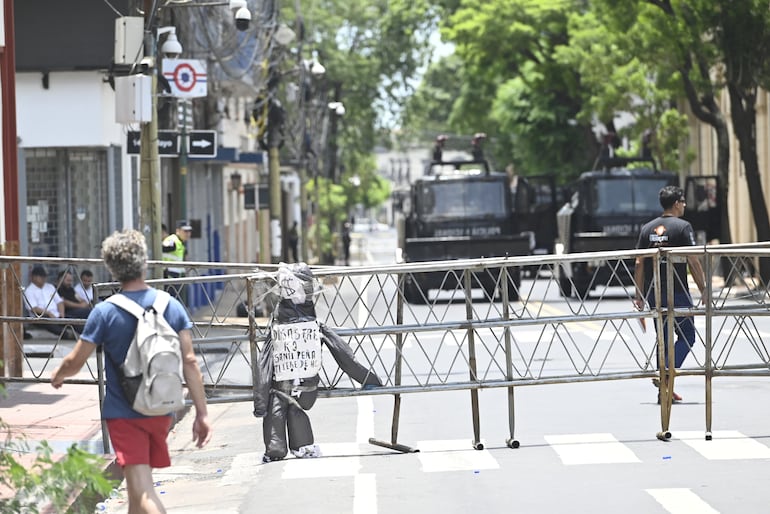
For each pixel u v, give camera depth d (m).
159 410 14.01
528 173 119.88
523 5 101.56
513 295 56.00
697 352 35.47
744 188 92.81
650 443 22.23
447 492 18.78
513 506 17.72
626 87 87.38
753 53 65.62
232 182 86.12
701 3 65.88
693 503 17.48
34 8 51.03
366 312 22.06
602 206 68.94
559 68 104.44
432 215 69.44
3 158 33.19
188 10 51.88
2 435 23.48
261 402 21.77
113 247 14.41
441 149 75.38
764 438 22.39
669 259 22.36
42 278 42.78
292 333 21.62
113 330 14.23
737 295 24.70
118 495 19.80
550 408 26.73
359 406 28.16
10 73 33.50
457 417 26.03
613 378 22.44
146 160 37.88
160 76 40.28
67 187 52.44
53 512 16.95
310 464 21.39
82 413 26.64
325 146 128.25
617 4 68.81
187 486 20.34
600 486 18.83
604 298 63.09
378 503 18.19
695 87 72.88
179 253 45.16
